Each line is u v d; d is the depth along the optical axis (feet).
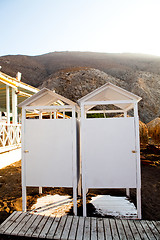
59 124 10.82
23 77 187.93
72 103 10.66
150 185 16.74
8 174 18.88
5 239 8.03
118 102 10.54
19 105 10.98
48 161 10.78
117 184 10.44
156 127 38.73
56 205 11.89
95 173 10.52
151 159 29.35
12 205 11.73
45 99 11.71
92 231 8.47
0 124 21.35
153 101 135.85
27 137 11.01
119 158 10.49
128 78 172.45
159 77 166.61
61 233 8.30
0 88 26.89
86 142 10.64
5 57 234.99
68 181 10.61
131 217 10.35
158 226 8.95
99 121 10.64
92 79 145.89
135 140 10.49
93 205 11.99
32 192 14.74
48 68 230.89
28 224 9.11
